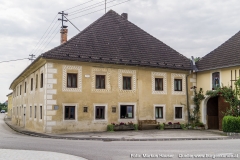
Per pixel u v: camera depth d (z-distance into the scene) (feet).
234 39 88.79
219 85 85.56
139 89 85.76
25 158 36.01
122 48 86.94
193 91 94.17
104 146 48.11
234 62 80.18
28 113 101.04
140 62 85.61
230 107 79.56
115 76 82.64
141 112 85.30
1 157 36.73
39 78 83.30
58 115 74.28
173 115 90.17
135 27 96.37
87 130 77.36
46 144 51.47
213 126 90.43
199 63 95.30
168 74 90.79
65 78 75.97
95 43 83.41
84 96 77.87
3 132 89.40
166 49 96.07
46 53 73.87
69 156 37.55
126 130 81.15
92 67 79.66
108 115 80.59
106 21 91.61
